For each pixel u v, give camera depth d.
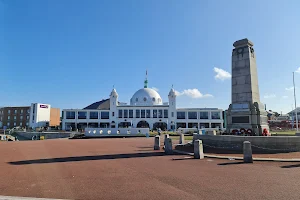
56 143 30.25
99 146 24.94
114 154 17.64
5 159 15.38
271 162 13.27
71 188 8.48
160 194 7.73
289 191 7.92
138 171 11.25
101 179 9.76
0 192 8.05
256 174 10.40
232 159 14.46
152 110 92.00
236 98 23.03
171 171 11.19
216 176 10.09
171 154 17.33
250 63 22.62
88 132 52.47
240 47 23.39
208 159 14.72
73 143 30.00
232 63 23.72
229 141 19.19
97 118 90.50
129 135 51.66
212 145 20.45
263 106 23.36
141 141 33.47
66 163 13.66
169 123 90.94
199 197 7.40
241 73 22.98
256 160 13.83
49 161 14.45
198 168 11.87
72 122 88.88
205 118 92.69
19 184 9.06
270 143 17.55
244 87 22.61
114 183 9.12
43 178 9.99
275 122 90.62
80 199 7.30
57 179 9.80
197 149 15.21
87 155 17.19
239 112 22.47
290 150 17.12
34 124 94.44
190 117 92.50
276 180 9.33
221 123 92.06
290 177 9.81
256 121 21.56
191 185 8.74
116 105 91.31
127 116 91.25
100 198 7.38
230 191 7.97
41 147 24.06
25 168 12.20
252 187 8.41
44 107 98.44
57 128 89.69
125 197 7.46
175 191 8.04
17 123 101.81
